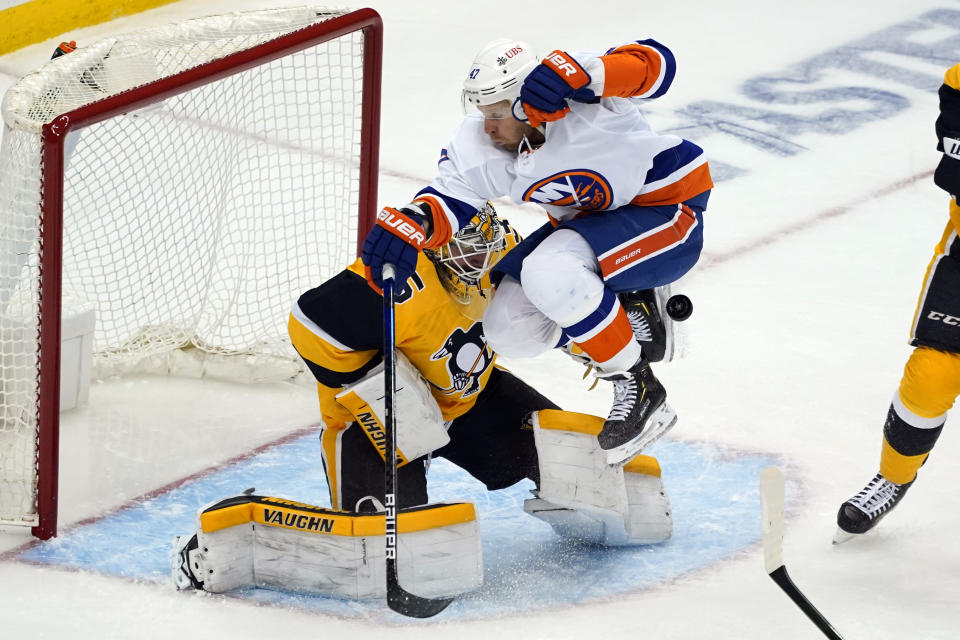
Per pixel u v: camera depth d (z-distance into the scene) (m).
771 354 17.62
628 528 12.82
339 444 12.60
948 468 14.53
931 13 34.34
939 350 12.16
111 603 11.78
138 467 14.69
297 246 18.86
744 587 12.02
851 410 16.06
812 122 27.20
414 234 10.88
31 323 12.98
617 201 11.24
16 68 29.14
